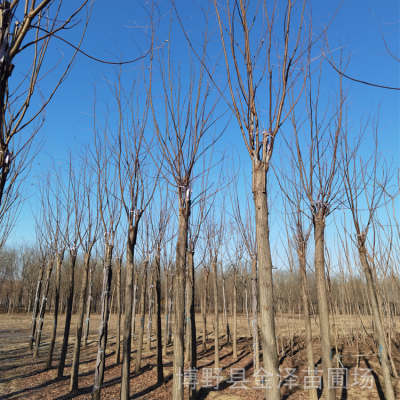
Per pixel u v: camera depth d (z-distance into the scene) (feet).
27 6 9.80
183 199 18.40
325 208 18.70
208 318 93.76
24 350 46.60
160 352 29.60
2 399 25.21
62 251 36.63
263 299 11.33
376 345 38.83
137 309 100.48
